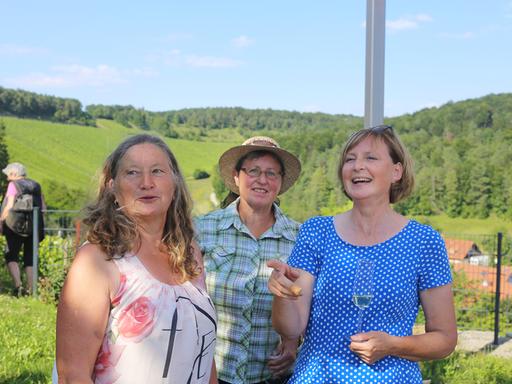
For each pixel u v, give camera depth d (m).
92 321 2.01
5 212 9.20
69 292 2.03
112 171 2.23
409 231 2.58
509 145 31.77
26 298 9.00
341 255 2.57
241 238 3.23
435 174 31.64
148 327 2.03
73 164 60.38
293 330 2.60
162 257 2.26
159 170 2.23
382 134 2.63
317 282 2.60
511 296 9.43
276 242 3.25
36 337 6.34
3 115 70.38
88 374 2.01
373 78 4.28
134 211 2.19
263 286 3.14
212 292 3.14
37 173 55.41
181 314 2.11
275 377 3.12
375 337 2.37
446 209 31.42
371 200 2.59
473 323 9.67
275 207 3.38
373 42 4.27
